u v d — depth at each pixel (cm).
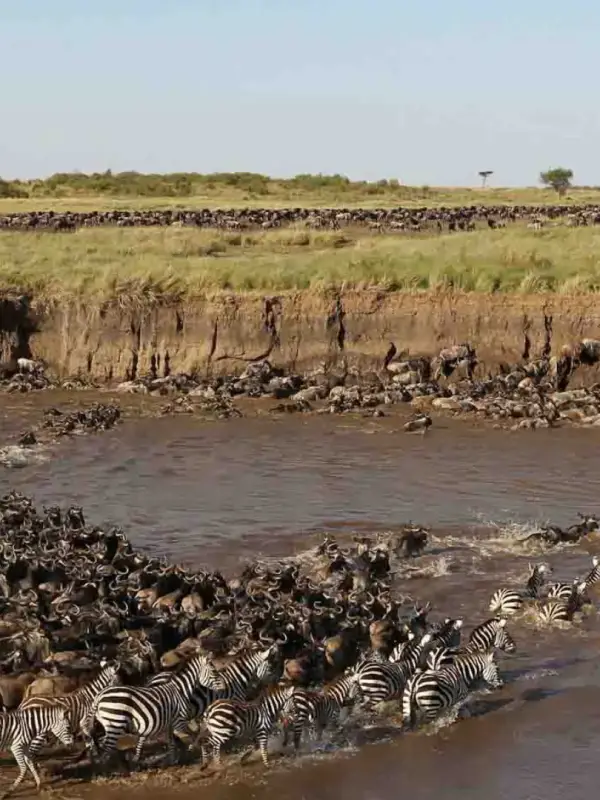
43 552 4606
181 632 3928
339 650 3834
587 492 6184
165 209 18175
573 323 8738
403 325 8956
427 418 7594
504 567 4947
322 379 8700
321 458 6894
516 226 14225
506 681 3847
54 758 3275
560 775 3259
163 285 9356
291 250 12031
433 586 4703
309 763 3288
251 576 4512
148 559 4694
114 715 3203
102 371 9069
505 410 7856
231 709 3238
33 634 3738
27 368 9019
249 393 8506
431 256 10025
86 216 15538
